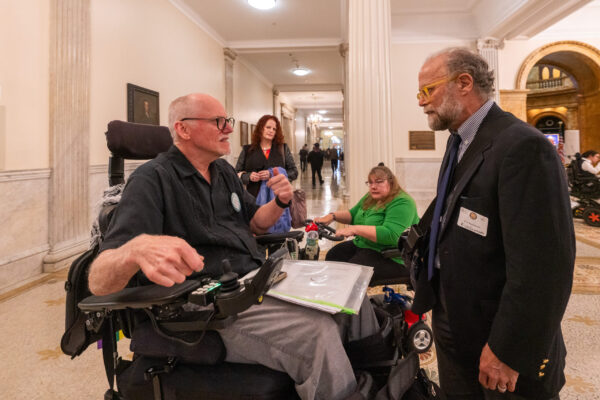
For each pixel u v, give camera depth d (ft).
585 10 26.99
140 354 3.54
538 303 2.64
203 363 3.32
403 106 28.07
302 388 3.13
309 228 7.13
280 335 3.29
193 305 3.82
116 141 4.67
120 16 15.85
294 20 25.80
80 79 12.84
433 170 28.19
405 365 3.56
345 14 24.71
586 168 19.16
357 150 11.38
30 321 8.00
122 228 3.45
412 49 27.63
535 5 20.97
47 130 11.73
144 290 3.07
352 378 3.29
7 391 5.52
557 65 35.99
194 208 4.21
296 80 44.91
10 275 10.27
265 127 11.52
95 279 2.98
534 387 3.01
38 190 11.37
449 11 26.68
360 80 11.44
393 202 6.97
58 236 11.91
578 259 12.52
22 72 10.85
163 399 3.30
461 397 3.56
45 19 11.62
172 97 20.93
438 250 3.53
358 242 7.39
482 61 3.45
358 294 3.47
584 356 6.30
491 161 3.07
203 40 25.63
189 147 4.47
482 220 3.11
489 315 3.14
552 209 2.67
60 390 5.56
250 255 4.52
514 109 27.71
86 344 3.77
